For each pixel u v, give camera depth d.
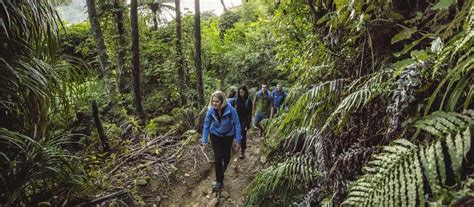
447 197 1.14
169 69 8.46
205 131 3.97
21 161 2.49
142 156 4.94
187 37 9.70
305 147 2.63
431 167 1.22
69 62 3.17
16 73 2.18
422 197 1.20
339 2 2.49
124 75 8.21
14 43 2.37
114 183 3.96
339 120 2.06
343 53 2.63
